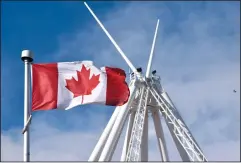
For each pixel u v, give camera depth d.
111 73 34.22
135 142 41.59
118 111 43.66
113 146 41.41
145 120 47.38
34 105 29.73
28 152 25.77
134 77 46.53
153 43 50.53
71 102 31.22
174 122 45.06
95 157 40.66
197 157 42.19
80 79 32.16
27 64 27.17
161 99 46.22
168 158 47.19
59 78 31.14
